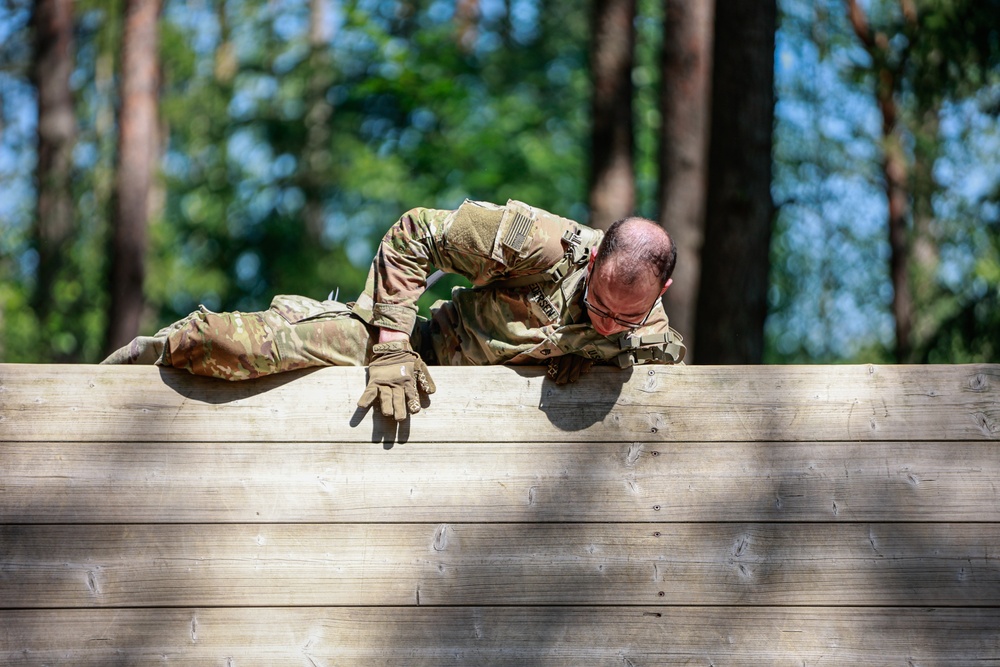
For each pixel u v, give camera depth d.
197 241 40.91
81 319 31.17
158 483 7.11
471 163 36.72
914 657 7.00
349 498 7.13
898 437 7.30
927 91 20.06
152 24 26.58
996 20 18.16
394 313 7.22
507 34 40.81
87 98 35.34
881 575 7.10
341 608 6.97
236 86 40.41
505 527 7.12
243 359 7.09
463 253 7.34
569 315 7.29
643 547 7.11
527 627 6.98
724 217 15.37
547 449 7.25
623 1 19.66
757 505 7.20
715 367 7.38
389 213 40.72
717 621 7.02
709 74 18.77
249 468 7.15
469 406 7.28
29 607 6.89
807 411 7.34
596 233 7.50
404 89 35.50
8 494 7.04
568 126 39.09
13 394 7.17
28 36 34.59
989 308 21.25
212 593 6.96
